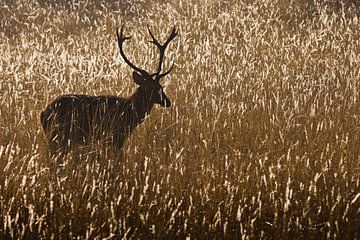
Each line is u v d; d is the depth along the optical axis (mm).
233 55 39531
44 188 17688
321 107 28375
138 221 17000
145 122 25219
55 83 30703
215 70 35656
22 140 22297
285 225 16906
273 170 20156
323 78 33062
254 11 51000
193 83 32094
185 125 25406
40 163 20344
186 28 48250
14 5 57875
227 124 25281
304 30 47156
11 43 47781
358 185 19578
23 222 16594
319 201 18484
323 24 47594
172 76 34625
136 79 24000
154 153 21625
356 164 21219
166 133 24812
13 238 16062
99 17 54906
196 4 54531
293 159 21438
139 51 41250
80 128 22172
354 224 17562
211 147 22938
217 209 17812
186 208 17812
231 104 27719
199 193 18375
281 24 47938
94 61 33875
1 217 16922
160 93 24156
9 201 17062
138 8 56719
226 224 16156
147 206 17672
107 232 16688
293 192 18844
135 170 19734
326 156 21578
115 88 31359
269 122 25938
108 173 19219
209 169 19656
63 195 17219
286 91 31688
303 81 33469
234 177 19344
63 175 19078
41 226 16219
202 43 44406
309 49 41094
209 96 29969
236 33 46719
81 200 17438
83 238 16141
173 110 27062
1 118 25031
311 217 17797
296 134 24625
